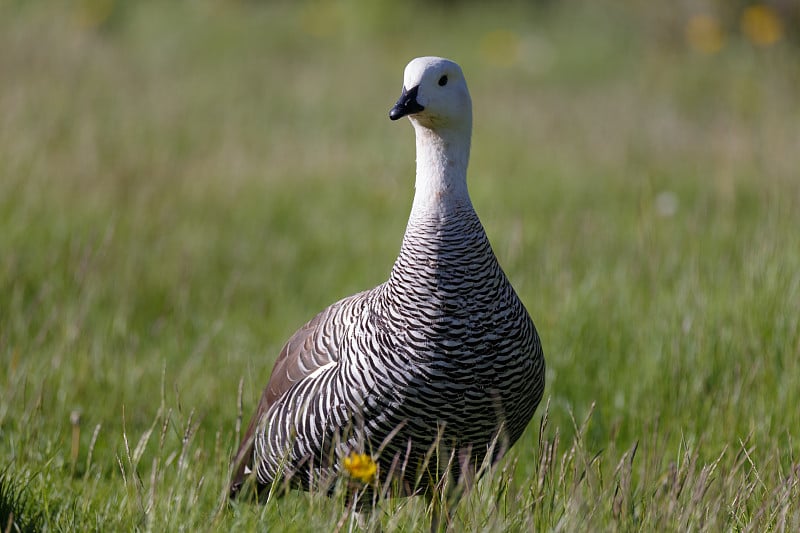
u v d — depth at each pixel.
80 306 17.30
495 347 10.90
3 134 24.50
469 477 11.55
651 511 10.56
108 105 30.72
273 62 39.78
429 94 11.16
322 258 21.84
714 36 38.88
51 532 10.92
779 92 33.78
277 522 11.08
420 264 10.96
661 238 20.39
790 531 10.63
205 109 31.91
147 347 16.91
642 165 26.66
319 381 11.31
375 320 11.05
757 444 13.27
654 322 15.77
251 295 19.45
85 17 41.88
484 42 43.34
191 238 21.33
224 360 16.12
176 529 10.66
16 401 14.18
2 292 17.53
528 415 11.70
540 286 17.55
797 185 21.86
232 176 25.27
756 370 14.33
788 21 39.19
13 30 37.91
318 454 11.37
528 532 10.33
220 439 13.66
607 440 14.24
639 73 38.91
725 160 26.30
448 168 11.26
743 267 17.20
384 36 45.03
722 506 10.84
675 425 13.97
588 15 47.94
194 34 43.47
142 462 13.57
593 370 15.34
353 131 30.78
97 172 23.94
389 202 24.80
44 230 20.33
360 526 11.26
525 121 31.42
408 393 10.83
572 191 24.78
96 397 14.91
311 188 25.47
